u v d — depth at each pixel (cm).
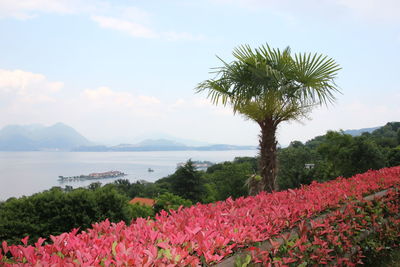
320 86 760
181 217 323
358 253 413
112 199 732
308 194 450
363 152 2669
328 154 2866
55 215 668
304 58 737
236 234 244
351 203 432
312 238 329
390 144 4500
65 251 226
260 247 262
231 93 827
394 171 720
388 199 523
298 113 777
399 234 509
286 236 293
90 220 683
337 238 355
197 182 4147
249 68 759
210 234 238
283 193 485
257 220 294
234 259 230
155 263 189
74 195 695
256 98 771
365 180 621
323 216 372
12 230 625
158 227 293
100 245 229
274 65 774
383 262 459
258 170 795
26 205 659
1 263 199
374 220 462
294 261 287
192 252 220
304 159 4088
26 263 195
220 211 359
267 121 770
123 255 191
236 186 4234
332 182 629
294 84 782
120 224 306
